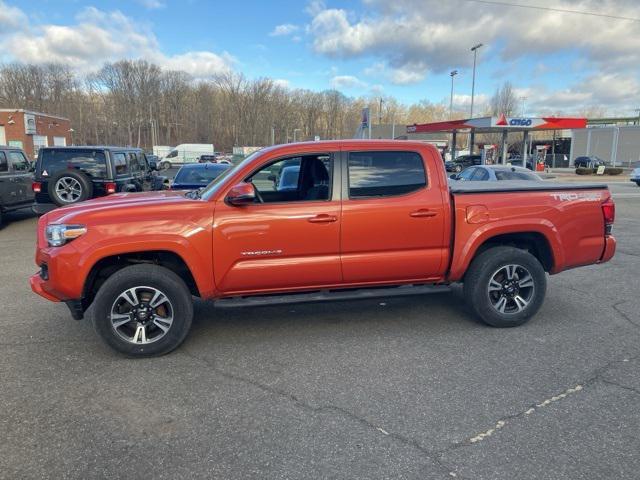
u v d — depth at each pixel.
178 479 2.55
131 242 3.94
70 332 4.67
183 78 98.44
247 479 2.55
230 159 54.31
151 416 3.17
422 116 105.69
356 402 3.34
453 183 5.19
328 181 4.39
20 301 5.64
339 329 4.76
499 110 64.50
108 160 10.44
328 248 4.32
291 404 3.32
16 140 43.00
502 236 4.84
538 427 3.01
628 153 55.47
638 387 3.53
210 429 3.02
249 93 96.81
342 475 2.58
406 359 4.04
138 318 4.05
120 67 91.00
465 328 4.78
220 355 4.15
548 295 5.93
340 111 99.56
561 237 4.78
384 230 4.40
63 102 87.56
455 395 3.42
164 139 97.81
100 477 2.57
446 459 2.70
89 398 3.40
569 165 59.09
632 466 2.63
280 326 4.85
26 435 2.94
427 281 4.72
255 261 4.20
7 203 10.93
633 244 9.44
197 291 4.41
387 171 4.46
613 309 5.38
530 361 3.99
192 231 4.04
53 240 3.93
